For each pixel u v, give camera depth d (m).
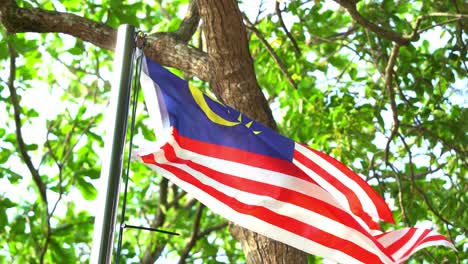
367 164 9.83
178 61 6.53
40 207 10.32
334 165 5.26
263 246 5.93
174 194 13.37
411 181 9.05
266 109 6.27
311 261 10.13
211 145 5.25
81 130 11.64
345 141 9.65
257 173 5.23
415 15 10.95
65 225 10.26
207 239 12.61
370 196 5.17
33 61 11.71
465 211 9.88
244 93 6.22
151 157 5.15
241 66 6.22
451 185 10.04
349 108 9.70
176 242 12.65
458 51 9.27
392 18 9.12
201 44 11.05
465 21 8.90
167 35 6.72
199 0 6.12
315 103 9.84
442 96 9.68
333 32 10.58
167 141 5.17
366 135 9.62
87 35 6.75
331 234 5.16
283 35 9.84
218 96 6.33
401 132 10.05
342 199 5.20
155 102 5.25
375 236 5.21
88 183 10.22
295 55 9.69
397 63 9.52
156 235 11.64
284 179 5.22
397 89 9.34
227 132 5.28
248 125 5.30
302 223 5.17
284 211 5.19
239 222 5.17
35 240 10.09
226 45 6.17
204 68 6.39
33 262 10.16
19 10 6.74
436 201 10.05
